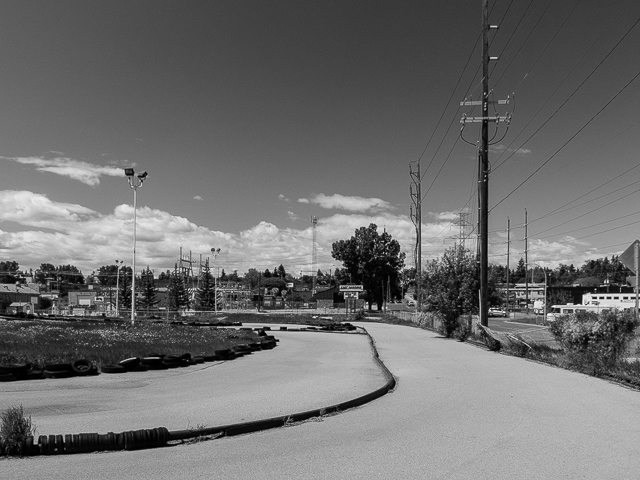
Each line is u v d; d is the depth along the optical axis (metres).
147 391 12.85
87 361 15.93
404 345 29.78
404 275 112.56
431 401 11.95
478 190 29.19
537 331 30.81
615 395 12.62
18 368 14.41
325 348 28.48
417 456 7.34
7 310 73.31
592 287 101.25
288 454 7.45
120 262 71.81
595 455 7.39
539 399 12.06
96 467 6.72
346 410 10.96
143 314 75.62
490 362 20.58
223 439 8.38
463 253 35.56
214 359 20.94
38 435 8.13
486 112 28.52
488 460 7.14
